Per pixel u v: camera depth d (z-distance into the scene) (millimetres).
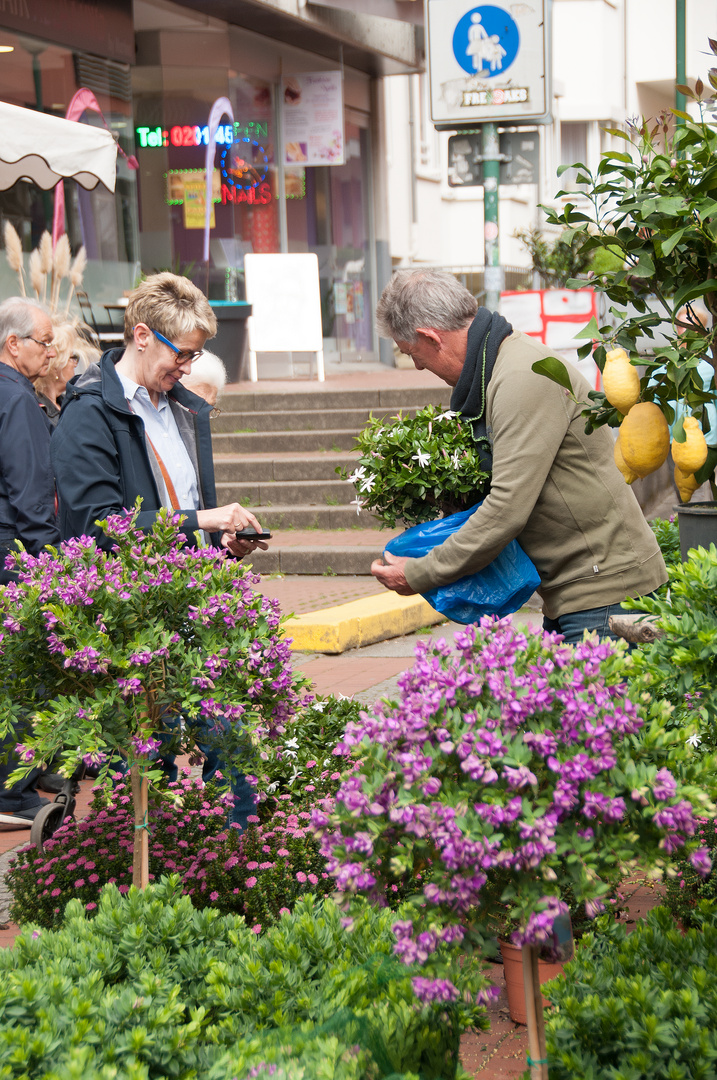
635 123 2688
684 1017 2172
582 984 2311
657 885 3469
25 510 4652
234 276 17188
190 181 16453
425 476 3365
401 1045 2123
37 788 5262
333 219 19688
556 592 3369
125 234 14258
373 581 9320
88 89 13508
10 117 7289
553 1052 2176
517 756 1854
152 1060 2150
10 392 4754
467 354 3271
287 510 10805
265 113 17766
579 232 2709
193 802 3736
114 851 3473
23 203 12516
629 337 2709
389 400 12664
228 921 2688
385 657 7363
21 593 2752
